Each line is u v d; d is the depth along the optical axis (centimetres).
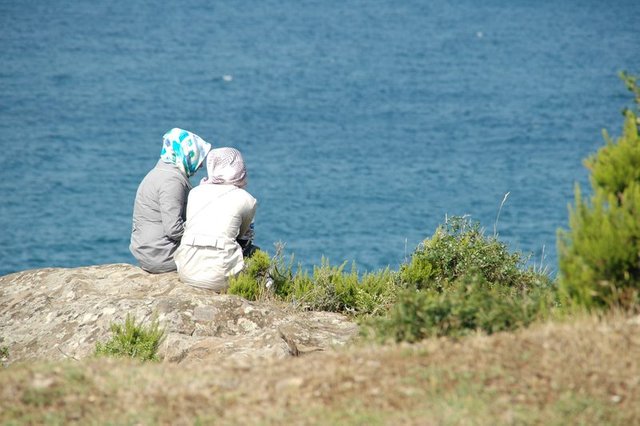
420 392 1828
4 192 19500
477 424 1686
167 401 1877
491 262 3152
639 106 2384
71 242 16050
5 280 3309
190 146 3219
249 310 2778
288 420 1769
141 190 3244
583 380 1819
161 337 2577
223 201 3105
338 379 1925
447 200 19300
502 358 1941
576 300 2189
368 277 3269
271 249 14900
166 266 3219
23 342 2783
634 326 2023
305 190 19912
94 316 2783
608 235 2111
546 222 17250
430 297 2331
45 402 1869
